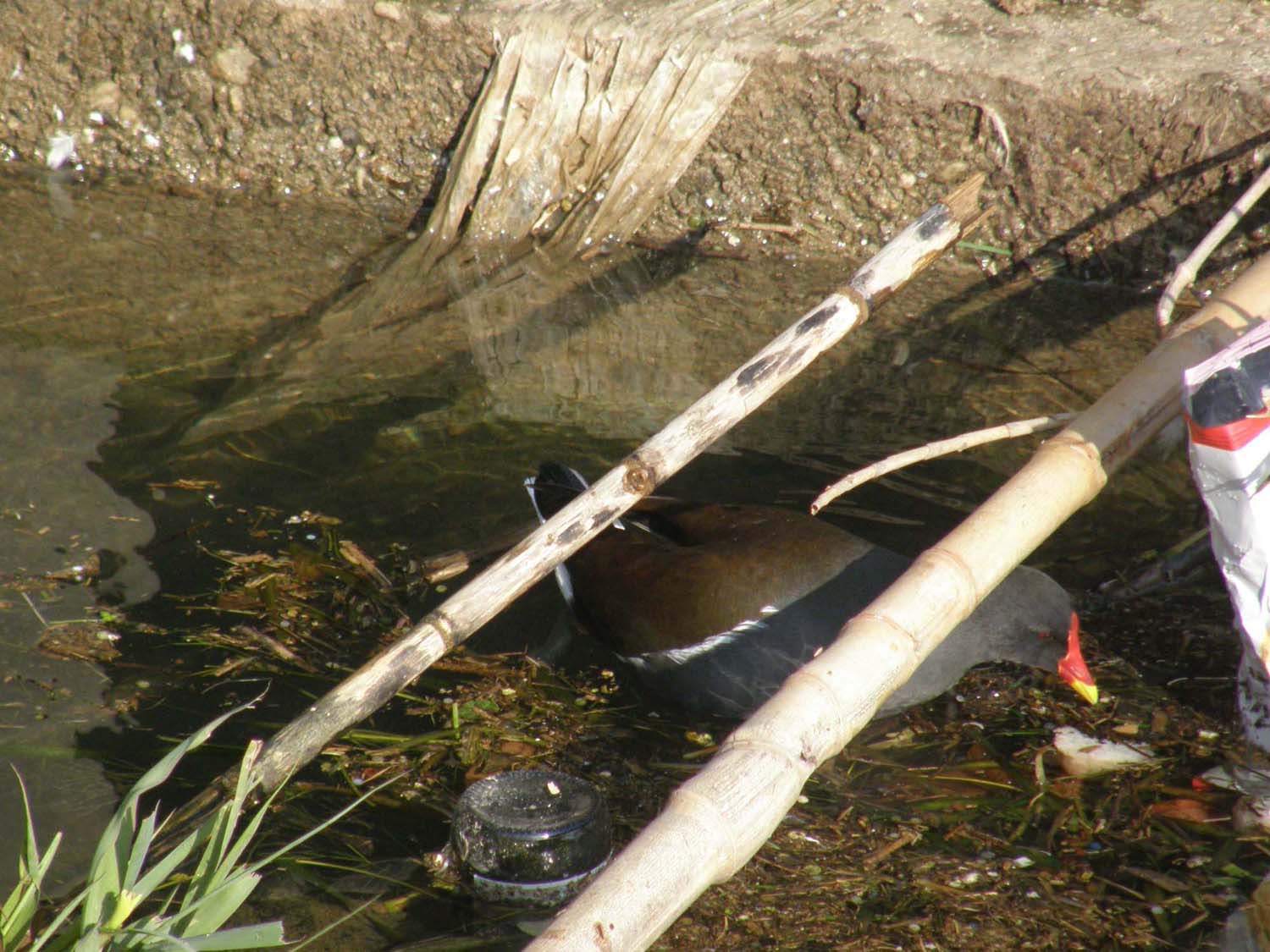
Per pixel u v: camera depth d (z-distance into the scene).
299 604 6.62
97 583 6.69
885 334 9.48
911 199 10.46
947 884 5.11
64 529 7.07
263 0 11.16
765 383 5.64
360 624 6.53
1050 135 9.90
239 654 6.26
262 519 7.24
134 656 6.21
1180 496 7.61
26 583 6.64
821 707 4.63
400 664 5.18
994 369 8.95
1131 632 6.61
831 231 10.71
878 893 5.07
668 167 10.76
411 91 11.25
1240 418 4.95
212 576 6.78
